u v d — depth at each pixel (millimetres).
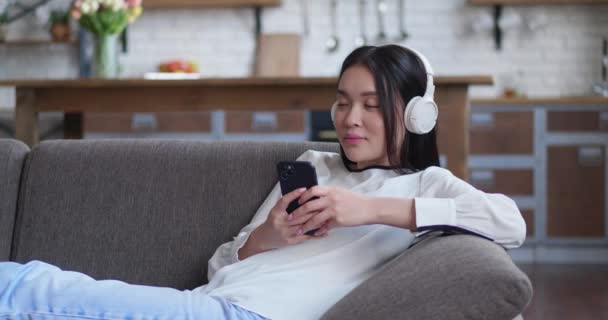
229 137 4691
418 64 1570
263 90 3125
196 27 5605
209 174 1845
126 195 1835
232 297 1399
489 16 5375
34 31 5648
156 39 5605
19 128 3252
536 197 4785
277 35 5539
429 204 1373
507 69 5445
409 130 1558
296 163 1423
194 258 1793
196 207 1820
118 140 1934
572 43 5410
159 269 1790
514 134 4773
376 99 1537
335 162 1698
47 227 1826
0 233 1833
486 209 1374
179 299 1317
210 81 3094
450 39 5473
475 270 1188
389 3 5496
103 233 1814
